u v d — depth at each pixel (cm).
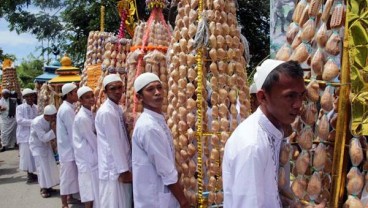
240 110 321
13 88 1294
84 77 580
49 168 650
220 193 308
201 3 307
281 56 203
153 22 408
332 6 182
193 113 316
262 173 166
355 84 174
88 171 475
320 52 183
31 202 630
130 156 401
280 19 457
